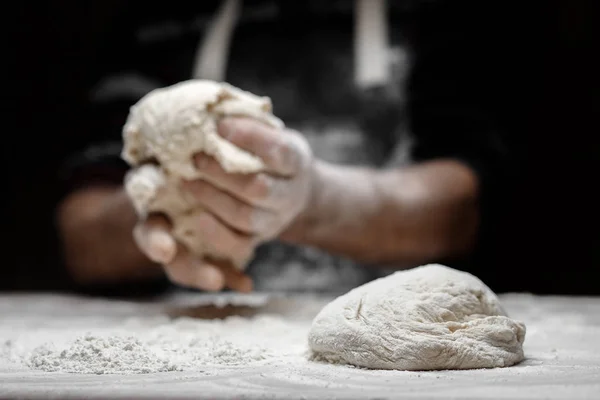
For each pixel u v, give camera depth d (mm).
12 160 1380
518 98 1002
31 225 1407
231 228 636
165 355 471
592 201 1165
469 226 917
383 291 470
